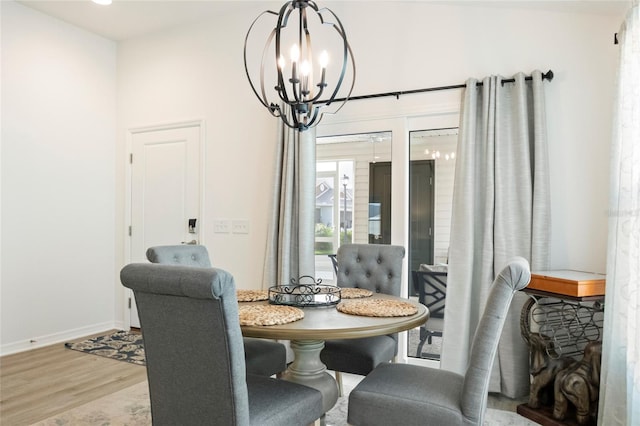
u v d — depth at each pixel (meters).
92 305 4.39
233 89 4.01
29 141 3.88
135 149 4.53
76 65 4.26
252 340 2.58
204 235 4.12
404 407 1.68
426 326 3.25
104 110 4.53
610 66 2.71
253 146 3.90
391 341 2.62
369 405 1.74
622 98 2.04
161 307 1.53
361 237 3.47
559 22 2.86
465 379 1.65
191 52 4.23
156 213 4.40
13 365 3.40
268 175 3.83
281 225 3.55
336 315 1.91
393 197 3.35
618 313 2.00
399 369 2.01
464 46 3.12
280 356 2.52
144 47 4.48
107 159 4.56
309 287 2.63
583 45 2.79
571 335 2.70
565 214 2.81
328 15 3.57
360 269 2.85
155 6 3.86
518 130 2.84
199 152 4.18
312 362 2.17
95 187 4.44
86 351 3.78
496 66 3.02
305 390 1.80
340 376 2.86
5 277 3.71
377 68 3.39
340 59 3.52
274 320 1.74
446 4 3.17
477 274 2.97
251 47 3.92
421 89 3.23
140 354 3.69
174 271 1.44
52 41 4.05
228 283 1.39
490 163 2.88
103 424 2.43
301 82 2.04
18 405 2.67
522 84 2.83
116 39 4.58
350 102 3.49
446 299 2.97
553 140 2.85
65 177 4.16
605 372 2.16
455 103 3.13
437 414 1.64
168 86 4.34
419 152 3.30
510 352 2.78
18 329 3.78
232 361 1.43
